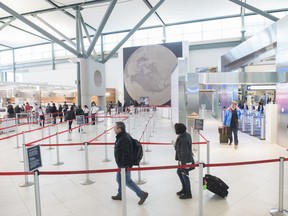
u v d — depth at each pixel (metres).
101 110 17.66
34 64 28.97
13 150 7.91
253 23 21.02
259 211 3.55
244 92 16.41
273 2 17.61
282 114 7.81
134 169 3.09
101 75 17.86
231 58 12.30
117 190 4.43
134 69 23.64
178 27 23.34
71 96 22.83
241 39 20.92
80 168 5.84
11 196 4.27
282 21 7.74
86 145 4.81
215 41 21.91
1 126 11.59
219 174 5.14
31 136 10.79
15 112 15.56
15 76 29.92
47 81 26.30
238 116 7.74
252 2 17.58
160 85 22.94
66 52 27.45
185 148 3.85
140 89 23.55
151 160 6.32
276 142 8.23
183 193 4.12
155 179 4.93
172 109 13.03
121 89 24.31
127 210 3.64
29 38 25.02
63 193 4.34
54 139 9.67
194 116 7.62
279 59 7.97
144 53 23.27
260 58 10.73
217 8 19.08
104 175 5.24
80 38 15.77
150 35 24.38
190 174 5.11
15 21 19.16
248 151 7.18
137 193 3.80
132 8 18.20
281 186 3.43
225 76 7.72
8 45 27.88
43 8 16.47
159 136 10.13
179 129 3.91
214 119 17.00
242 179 4.85
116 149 3.71
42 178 5.12
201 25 22.62
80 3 15.92
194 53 22.78
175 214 3.50
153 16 20.61
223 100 15.32
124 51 23.97
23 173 3.00
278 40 8.00
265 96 15.64
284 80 7.61
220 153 6.97
